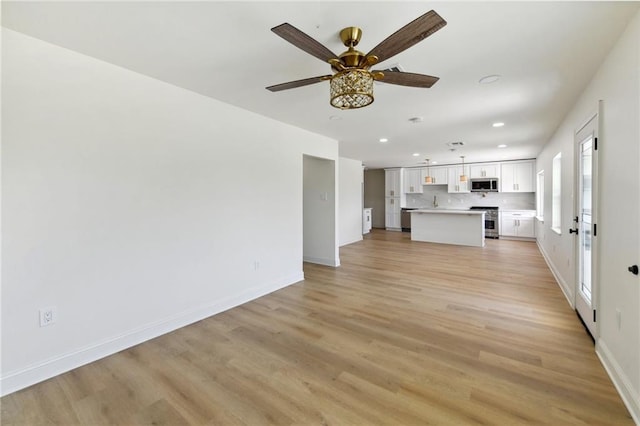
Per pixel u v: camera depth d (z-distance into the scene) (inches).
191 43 79.7
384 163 353.1
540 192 282.5
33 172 78.3
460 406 69.5
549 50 82.0
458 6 63.2
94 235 89.7
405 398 72.6
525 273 184.5
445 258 230.7
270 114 143.6
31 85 77.5
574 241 123.3
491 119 151.6
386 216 411.8
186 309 114.7
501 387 76.0
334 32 73.2
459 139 203.8
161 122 105.2
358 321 117.2
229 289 131.4
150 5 63.7
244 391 75.8
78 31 74.1
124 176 96.0
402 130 176.2
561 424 63.6
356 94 70.6
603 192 87.6
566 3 62.4
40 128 79.2
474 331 107.2
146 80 100.8
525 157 300.5
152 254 104.0
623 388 70.9
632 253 68.1
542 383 77.3
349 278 177.8
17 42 75.2
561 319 116.4
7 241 74.7
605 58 85.9
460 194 373.4
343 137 196.5
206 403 71.5
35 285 79.0
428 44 78.5
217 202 125.3
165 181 107.0
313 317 121.4
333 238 208.5
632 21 67.7
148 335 103.0
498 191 330.6
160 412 68.7
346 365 87.0
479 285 161.6
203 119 118.6
